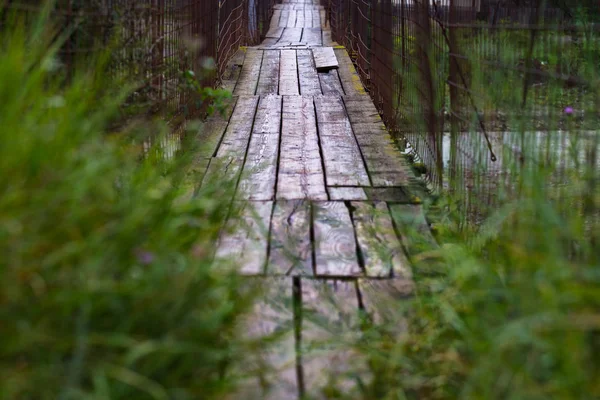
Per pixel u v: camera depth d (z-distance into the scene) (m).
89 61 2.68
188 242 2.26
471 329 1.99
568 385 1.51
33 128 1.83
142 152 3.09
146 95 3.40
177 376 1.78
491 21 2.92
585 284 1.66
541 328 1.58
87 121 2.09
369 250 2.93
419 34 4.36
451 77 3.49
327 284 2.62
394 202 3.59
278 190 3.76
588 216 2.51
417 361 2.06
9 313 1.53
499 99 2.77
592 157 2.34
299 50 9.33
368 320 2.33
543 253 1.88
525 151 2.47
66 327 1.63
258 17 12.23
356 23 8.54
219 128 5.27
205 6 5.90
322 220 3.29
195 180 3.70
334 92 6.87
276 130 5.24
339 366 2.06
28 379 1.50
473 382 1.70
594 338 1.65
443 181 3.88
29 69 2.21
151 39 3.57
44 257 1.63
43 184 1.70
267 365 2.04
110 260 1.75
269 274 2.66
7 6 2.38
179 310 1.84
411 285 2.61
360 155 4.53
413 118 4.70
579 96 2.76
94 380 1.58
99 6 2.82
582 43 2.94
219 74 7.11
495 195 2.81
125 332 1.69
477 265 2.37
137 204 1.96
